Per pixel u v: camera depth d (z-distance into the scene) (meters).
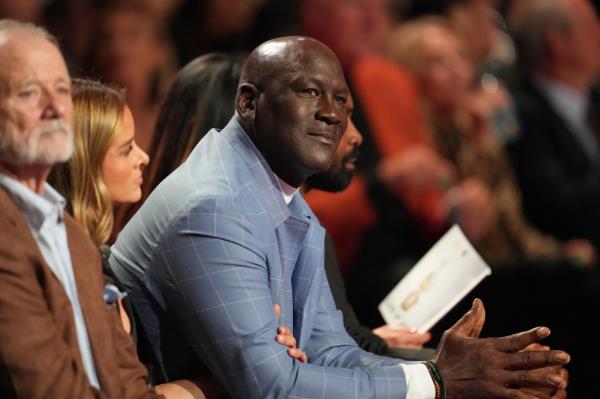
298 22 14.32
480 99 14.10
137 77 13.40
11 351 6.21
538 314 13.27
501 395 7.58
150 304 7.74
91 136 7.58
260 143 7.73
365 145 13.20
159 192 7.73
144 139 13.12
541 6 15.20
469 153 13.85
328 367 7.59
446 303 9.26
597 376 13.31
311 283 8.12
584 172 14.77
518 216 13.92
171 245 7.49
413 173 13.08
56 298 6.41
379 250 12.98
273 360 7.37
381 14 13.96
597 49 15.24
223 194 7.53
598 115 15.23
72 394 6.30
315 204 12.75
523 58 15.26
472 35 15.52
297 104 7.56
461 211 13.31
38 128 6.40
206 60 9.25
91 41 13.41
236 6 14.36
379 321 12.70
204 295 7.41
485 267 9.17
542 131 14.74
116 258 7.82
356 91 13.44
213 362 7.49
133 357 6.97
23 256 6.33
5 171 6.52
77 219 7.51
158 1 13.71
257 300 7.44
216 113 9.05
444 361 7.72
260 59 7.70
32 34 6.52
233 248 7.44
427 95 13.82
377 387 7.58
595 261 14.24
